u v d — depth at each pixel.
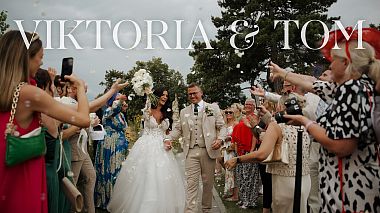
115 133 7.61
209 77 32.44
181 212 6.31
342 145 2.84
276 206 4.57
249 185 7.75
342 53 3.03
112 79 7.09
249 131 7.50
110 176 7.50
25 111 3.11
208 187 6.88
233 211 7.55
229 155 8.50
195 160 6.78
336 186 2.94
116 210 6.46
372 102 2.87
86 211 6.31
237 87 32.03
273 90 5.47
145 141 6.51
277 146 4.42
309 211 4.51
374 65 2.96
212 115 6.82
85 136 5.91
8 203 3.07
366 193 2.87
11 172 3.07
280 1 30.39
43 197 3.23
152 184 6.13
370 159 2.88
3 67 3.13
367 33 3.04
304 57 28.91
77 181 6.19
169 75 25.14
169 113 6.80
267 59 30.75
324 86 3.50
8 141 3.02
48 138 3.81
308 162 4.48
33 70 3.35
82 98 3.37
